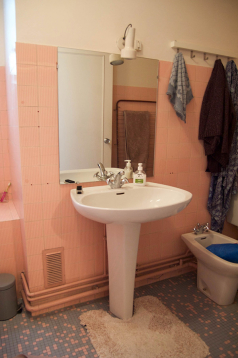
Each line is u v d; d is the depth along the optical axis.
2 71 2.04
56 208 1.66
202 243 2.09
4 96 2.08
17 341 1.50
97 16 1.59
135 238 1.54
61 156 1.62
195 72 2.00
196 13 1.92
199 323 1.66
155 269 2.14
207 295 1.94
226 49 2.12
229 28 2.10
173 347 1.45
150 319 1.65
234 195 2.27
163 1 1.78
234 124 2.03
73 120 1.62
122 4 1.65
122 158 1.82
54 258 1.72
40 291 1.69
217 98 1.96
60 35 1.51
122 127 1.79
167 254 2.18
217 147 2.07
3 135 2.13
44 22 1.46
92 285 1.85
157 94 1.87
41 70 1.48
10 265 1.83
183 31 1.90
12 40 1.53
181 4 1.85
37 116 1.52
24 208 1.58
